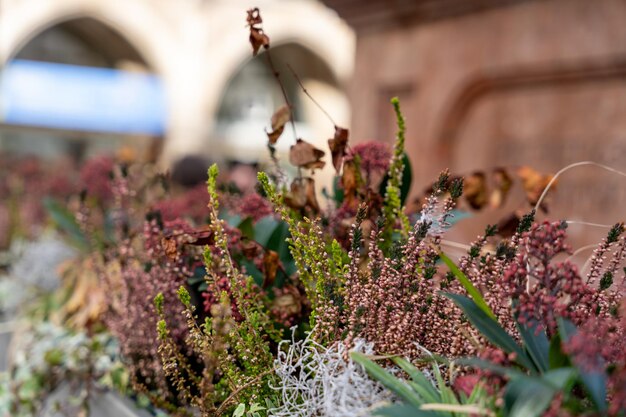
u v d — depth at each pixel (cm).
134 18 1694
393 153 138
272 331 123
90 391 190
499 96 388
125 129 1662
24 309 284
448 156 408
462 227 358
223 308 104
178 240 145
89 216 210
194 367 146
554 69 356
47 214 405
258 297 130
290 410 111
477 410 85
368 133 445
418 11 406
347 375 98
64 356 201
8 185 448
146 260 163
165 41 1738
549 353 89
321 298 114
